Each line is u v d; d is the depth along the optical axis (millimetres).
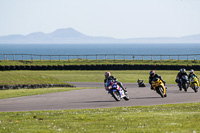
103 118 31781
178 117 31344
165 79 111750
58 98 56750
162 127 25297
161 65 155625
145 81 107062
